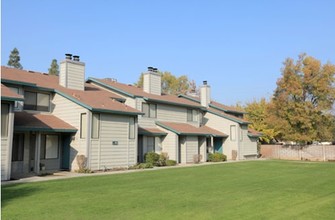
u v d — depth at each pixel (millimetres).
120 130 23125
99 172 20797
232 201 10797
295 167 25984
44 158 20859
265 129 45594
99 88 29922
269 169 23875
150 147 28859
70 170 21281
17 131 18938
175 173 20125
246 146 39219
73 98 21562
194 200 10945
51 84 23406
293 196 11859
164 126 29609
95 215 8758
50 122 20766
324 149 38656
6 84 19828
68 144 21734
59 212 9078
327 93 37406
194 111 35781
